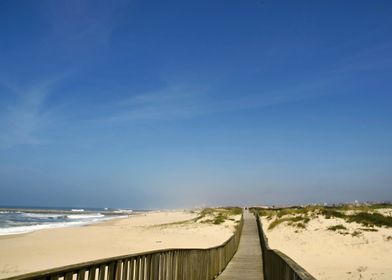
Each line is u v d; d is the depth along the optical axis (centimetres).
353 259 2291
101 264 524
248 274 1515
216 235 3806
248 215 6009
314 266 2069
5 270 1689
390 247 2441
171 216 10250
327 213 3316
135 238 3397
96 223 7031
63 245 2844
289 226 3228
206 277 1259
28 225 6222
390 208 3806
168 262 828
